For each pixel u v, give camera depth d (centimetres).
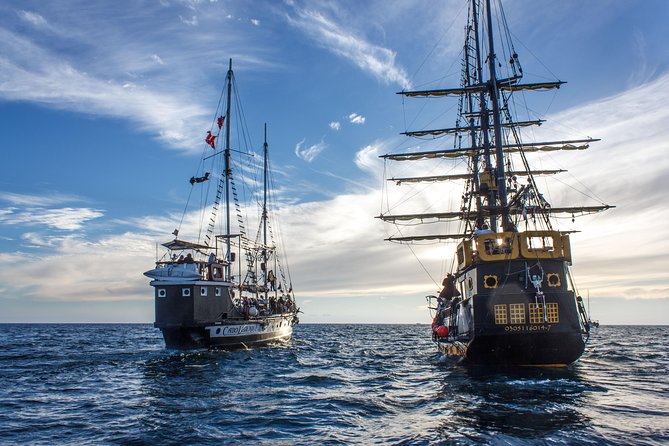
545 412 1594
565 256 2473
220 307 4216
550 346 2409
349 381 2528
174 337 4000
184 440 1360
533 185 2633
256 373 2867
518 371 2562
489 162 3966
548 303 2406
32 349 5100
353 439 1344
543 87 3938
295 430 1456
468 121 4969
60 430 1506
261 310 5334
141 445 1322
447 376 2586
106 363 3422
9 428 1538
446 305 3697
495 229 3841
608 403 1744
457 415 1574
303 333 11394
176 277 3978
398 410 1738
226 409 1784
